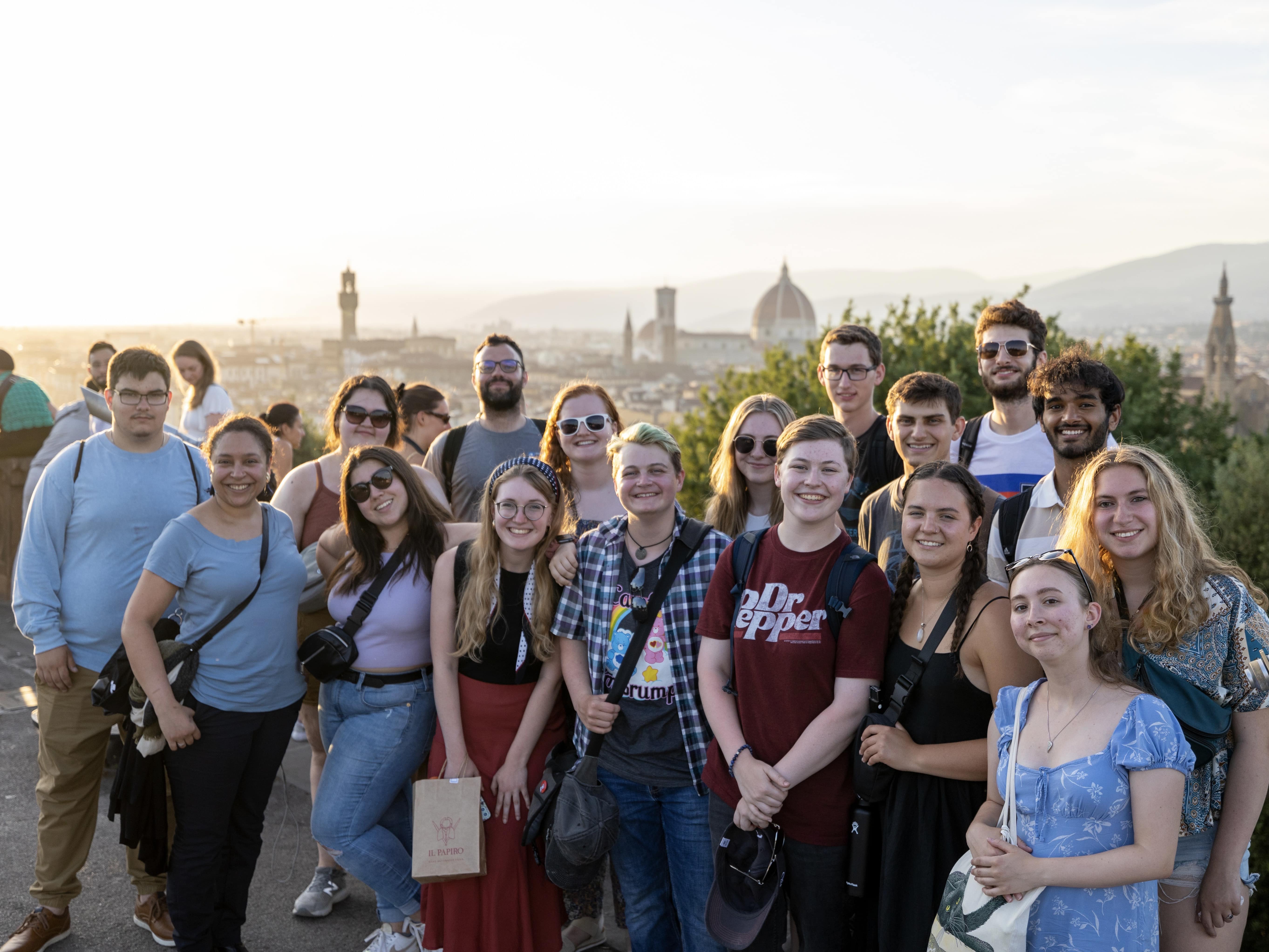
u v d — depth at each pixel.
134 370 4.03
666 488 3.38
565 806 3.31
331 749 3.88
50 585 4.02
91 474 4.08
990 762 2.71
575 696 3.51
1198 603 2.70
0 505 8.49
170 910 3.76
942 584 2.95
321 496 4.71
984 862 2.51
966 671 2.85
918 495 2.90
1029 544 3.52
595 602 3.48
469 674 3.68
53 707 4.04
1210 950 2.75
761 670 3.07
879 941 2.93
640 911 3.55
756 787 2.96
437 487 4.62
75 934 4.12
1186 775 2.45
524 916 3.56
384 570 3.83
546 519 3.56
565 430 4.32
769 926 3.13
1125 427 18.98
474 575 3.62
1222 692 2.70
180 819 3.74
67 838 4.03
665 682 3.37
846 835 3.04
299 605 4.44
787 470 3.07
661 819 3.51
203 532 3.74
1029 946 2.48
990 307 4.70
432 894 3.61
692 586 3.38
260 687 3.80
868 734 2.90
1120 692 2.56
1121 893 2.45
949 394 4.04
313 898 4.29
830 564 3.07
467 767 3.59
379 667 3.80
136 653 3.60
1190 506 2.81
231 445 3.70
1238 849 2.68
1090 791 2.46
